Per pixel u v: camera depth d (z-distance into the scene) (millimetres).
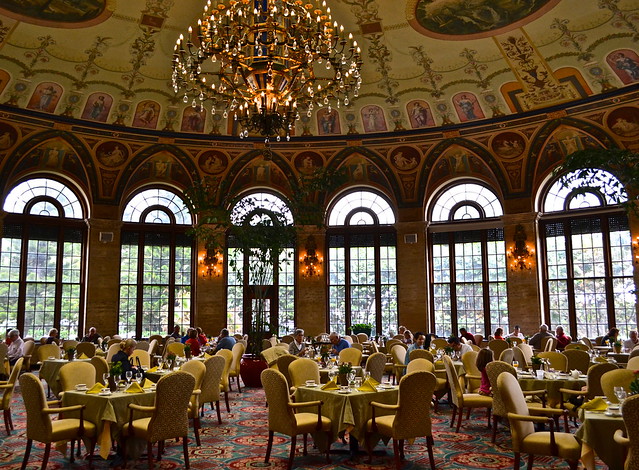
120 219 19328
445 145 19297
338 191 20859
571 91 16844
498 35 15750
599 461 7176
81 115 17844
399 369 12008
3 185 17594
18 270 18312
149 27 15719
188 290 20422
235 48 10688
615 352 13578
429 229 20422
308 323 20031
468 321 19766
